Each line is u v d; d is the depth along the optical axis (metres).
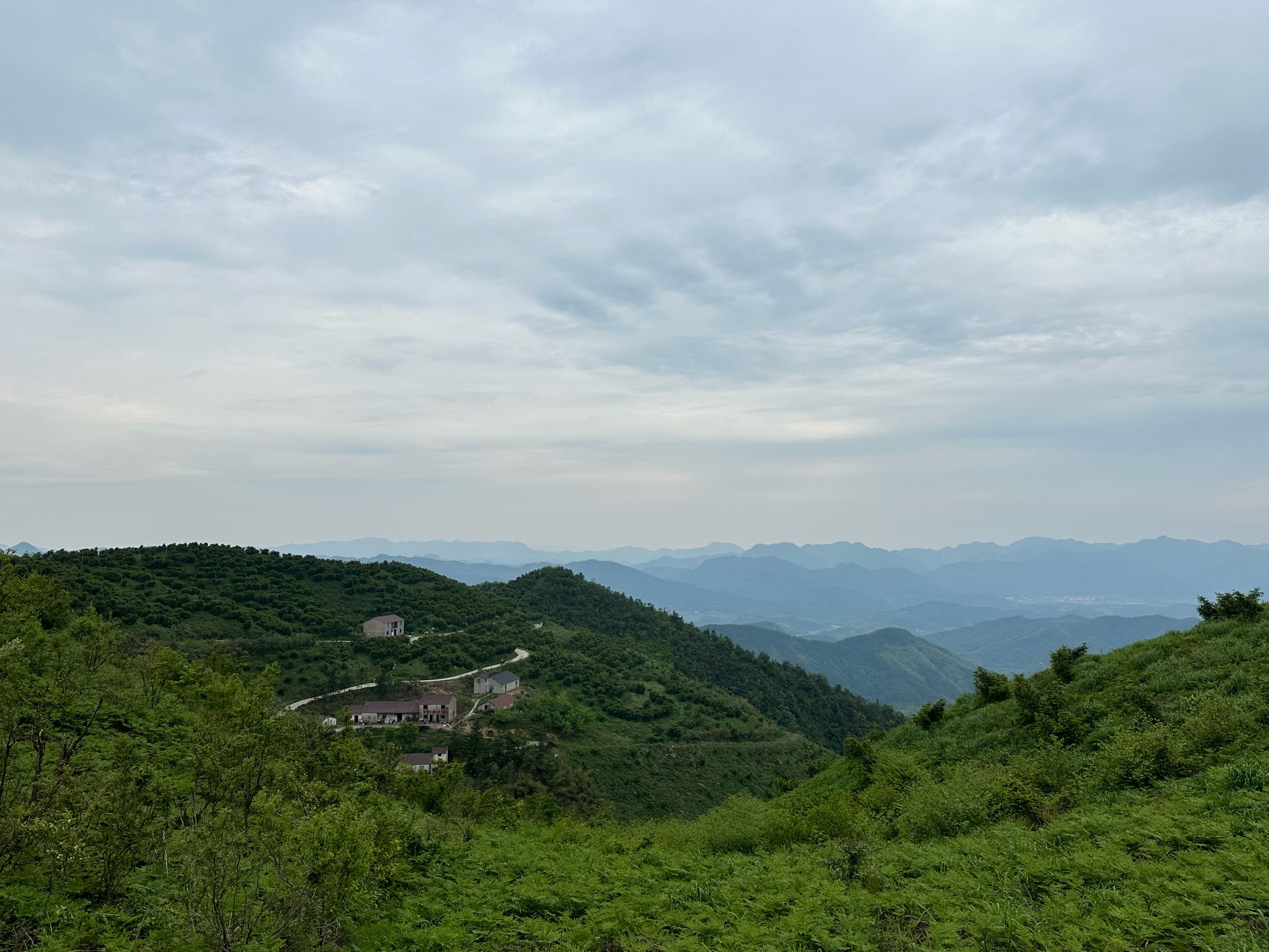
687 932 13.23
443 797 29.28
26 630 21.92
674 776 95.50
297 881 11.14
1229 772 17.36
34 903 11.79
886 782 29.69
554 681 121.62
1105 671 31.83
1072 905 12.06
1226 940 10.23
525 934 13.24
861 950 11.52
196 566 121.94
